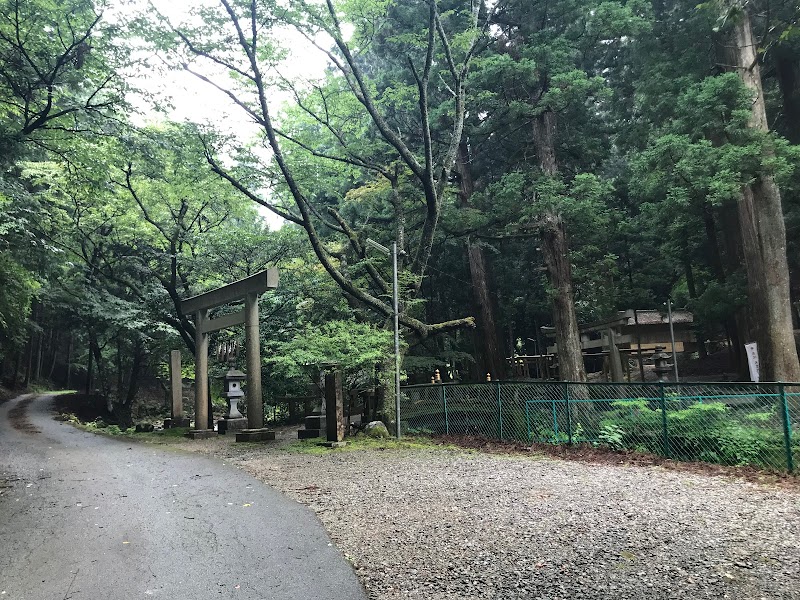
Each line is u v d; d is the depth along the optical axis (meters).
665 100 15.29
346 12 14.14
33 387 37.97
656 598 3.52
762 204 12.91
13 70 12.08
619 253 24.80
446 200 17.92
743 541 4.54
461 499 6.20
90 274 20.05
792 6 13.53
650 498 6.11
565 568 4.03
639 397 10.15
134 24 11.75
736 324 18.38
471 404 11.97
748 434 8.44
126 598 3.73
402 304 13.80
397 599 3.63
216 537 5.03
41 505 6.36
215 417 20.45
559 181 15.77
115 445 12.67
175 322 19.06
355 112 16.36
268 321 17.92
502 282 24.91
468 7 18.14
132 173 16.94
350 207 20.88
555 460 8.89
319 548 4.66
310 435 12.62
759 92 13.42
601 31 15.62
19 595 3.79
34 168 14.10
